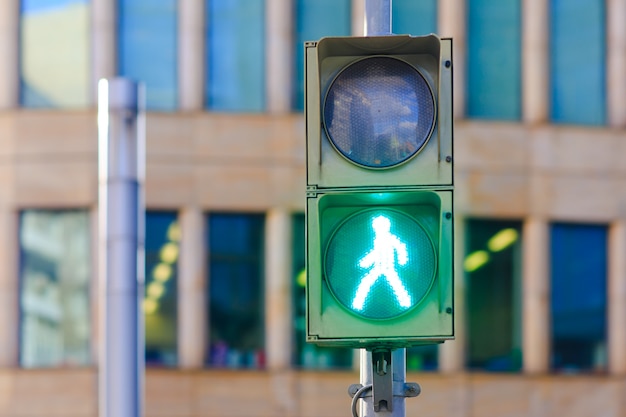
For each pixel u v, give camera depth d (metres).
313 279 9.97
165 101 42.34
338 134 10.21
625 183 43.34
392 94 10.28
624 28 43.25
